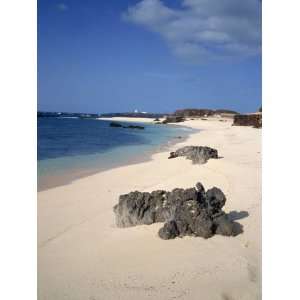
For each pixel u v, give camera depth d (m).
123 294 5.05
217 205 7.50
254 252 6.20
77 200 10.53
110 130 57.91
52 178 14.17
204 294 4.96
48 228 7.93
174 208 7.38
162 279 5.39
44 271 5.78
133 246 6.58
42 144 30.05
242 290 5.04
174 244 6.53
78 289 5.23
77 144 30.88
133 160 20.06
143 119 138.88
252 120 61.81
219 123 83.94
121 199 7.79
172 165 17.27
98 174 15.20
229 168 14.77
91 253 6.45
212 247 6.38
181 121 97.56
